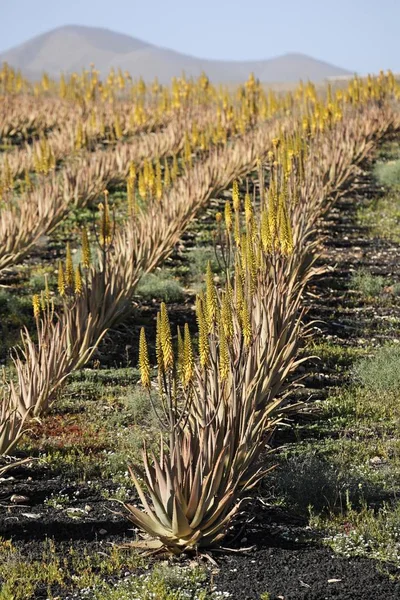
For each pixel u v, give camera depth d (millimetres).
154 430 18031
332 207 42406
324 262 33156
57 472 16234
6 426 16578
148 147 54625
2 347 23500
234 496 13703
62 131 65875
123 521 14258
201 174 42375
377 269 32281
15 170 50000
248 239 18656
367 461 16422
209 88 87562
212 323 14617
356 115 64688
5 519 14273
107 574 12500
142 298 28562
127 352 23188
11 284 30766
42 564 12633
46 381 18953
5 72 100438
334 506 14336
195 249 34531
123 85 90938
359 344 24297
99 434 17969
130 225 28703
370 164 54062
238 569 12531
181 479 13172
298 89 79562
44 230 35969
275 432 17938
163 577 12070
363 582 12031
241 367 16203
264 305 19062
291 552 13016
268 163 51781
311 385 20844
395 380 20484
